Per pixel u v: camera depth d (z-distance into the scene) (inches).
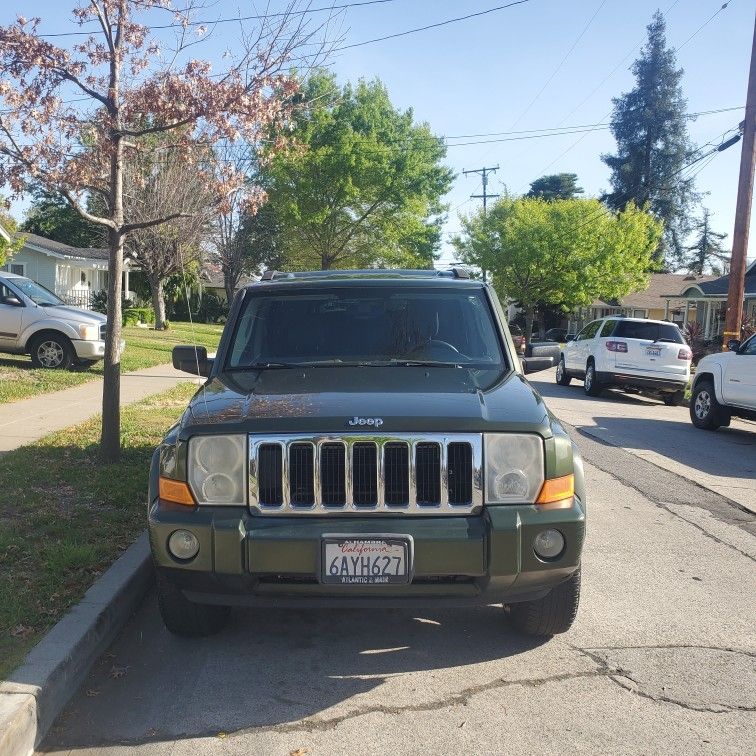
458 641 167.5
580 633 172.2
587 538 245.3
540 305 2393.0
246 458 141.9
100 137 274.1
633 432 469.7
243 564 137.7
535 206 1814.7
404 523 139.2
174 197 781.3
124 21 270.5
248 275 1763.0
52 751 125.2
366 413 144.1
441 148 1679.4
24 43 251.0
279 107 279.3
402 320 198.4
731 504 293.3
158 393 504.7
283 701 141.2
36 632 151.1
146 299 1798.7
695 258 3171.8
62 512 231.9
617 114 2588.6
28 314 585.6
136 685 146.8
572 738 129.4
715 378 487.2
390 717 135.9
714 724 134.2
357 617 180.5
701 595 197.0
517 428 143.3
